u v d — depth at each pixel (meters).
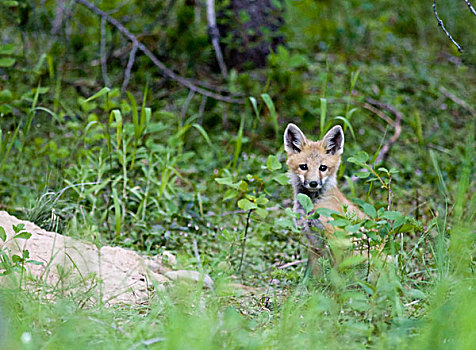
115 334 6.86
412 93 19.36
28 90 16.98
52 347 6.33
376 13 24.88
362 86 18.50
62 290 7.83
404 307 7.78
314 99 17.34
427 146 16.47
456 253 8.34
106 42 18.98
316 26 21.53
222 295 8.18
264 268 10.67
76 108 17.50
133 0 19.55
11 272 7.78
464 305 6.66
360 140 16.64
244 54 19.27
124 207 12.59
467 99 19.42
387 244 8.48
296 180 11.60
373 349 6.66
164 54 18.69
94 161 13.97
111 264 9.55
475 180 14.73
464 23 24.47
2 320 6.36
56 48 18.14
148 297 8.77
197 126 14.38
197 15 19.05
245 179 14.42
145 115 13.14
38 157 14.74
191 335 6.32
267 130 17.09
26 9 17.83
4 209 12.13
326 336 6.75
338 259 8.57
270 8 19.47
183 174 15.36
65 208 11.78
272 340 6.79
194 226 12.37
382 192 13.92
